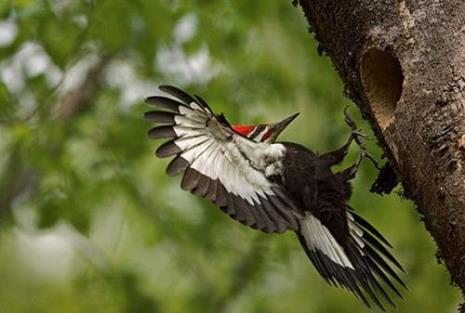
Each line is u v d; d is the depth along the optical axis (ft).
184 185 25.88
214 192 26.17
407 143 24.66
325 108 51.03
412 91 24.64
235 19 46.62
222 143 26.55
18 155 49.03
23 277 60.54
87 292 50.44
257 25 47.60
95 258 50.16
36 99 45.52
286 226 26.55
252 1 47.50
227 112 47.32
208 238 50.42
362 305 53.11
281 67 50.98
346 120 28.30
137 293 50.26
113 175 47.93
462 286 23.61
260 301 49.96
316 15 27.32
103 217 49.57
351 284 27.43
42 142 45.39
